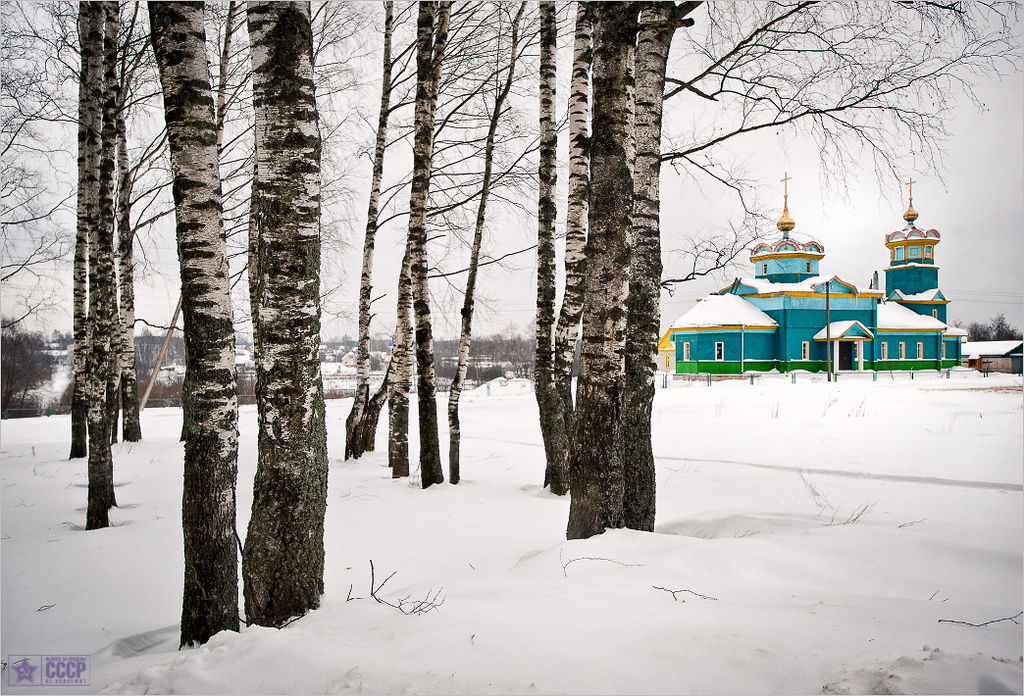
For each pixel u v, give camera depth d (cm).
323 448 443
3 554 654
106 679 348
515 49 1116
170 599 522
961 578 448
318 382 441
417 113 985
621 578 420
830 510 702
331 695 267
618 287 562
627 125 565
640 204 619
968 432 1409
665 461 1195
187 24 434
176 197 434
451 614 346
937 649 271
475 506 820
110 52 897
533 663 276
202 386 427
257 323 443
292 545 422
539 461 1269
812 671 260
